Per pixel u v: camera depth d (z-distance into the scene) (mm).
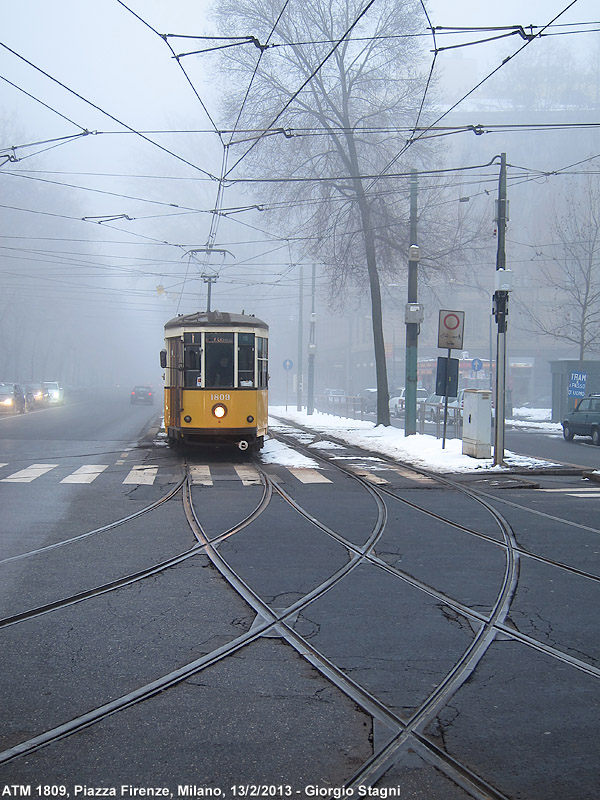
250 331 19609
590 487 15602
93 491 14367
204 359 19359
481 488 15328
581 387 33219
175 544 9734
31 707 4848
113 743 4371
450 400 43219
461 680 5363
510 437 32312
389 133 29125
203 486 15109
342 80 29000
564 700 5051
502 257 17953
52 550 9344
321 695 5078
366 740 4434
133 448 23453
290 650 5953
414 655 5863
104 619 6676
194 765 4129
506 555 9359
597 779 4039
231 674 5434
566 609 7137
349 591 7656
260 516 11852
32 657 5738
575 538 10422
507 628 6555
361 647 6027
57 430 31828
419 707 4902
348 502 13352
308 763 4160
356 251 30766
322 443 24969
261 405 20188
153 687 5168
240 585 7816
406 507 12906
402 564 8828
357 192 29016
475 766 4164
